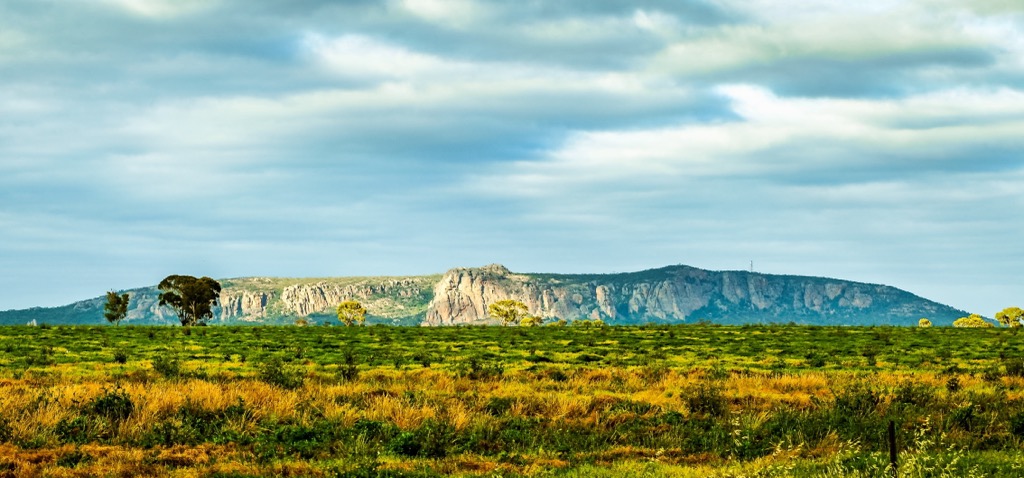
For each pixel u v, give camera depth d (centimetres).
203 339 7212
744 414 2908
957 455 2197
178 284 16562
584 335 8312
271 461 2328
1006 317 17750
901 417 2805
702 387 3195
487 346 6700
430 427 2566
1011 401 3234
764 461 2300
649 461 2352
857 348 6494
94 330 8619
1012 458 2247
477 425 2700
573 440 2658
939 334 8412
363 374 4169
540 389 3641
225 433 2598
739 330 9350
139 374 3997
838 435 2691
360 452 2361
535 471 2248
